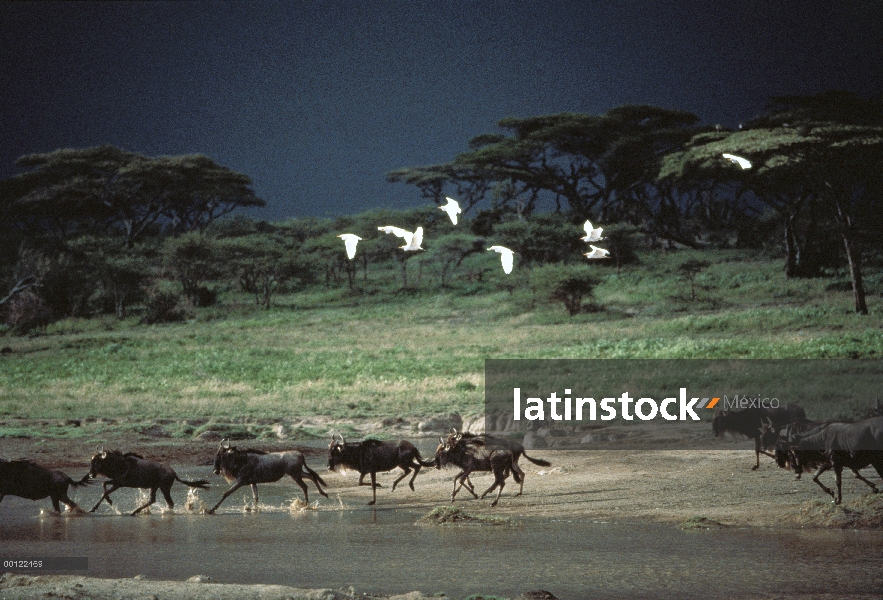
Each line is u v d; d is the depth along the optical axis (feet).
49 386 470.80
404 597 98.37
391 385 444.14
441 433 312.91
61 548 133.28
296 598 98.07
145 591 101.30
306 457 262.67
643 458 221.87
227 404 399.24
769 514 147.74
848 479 174.70
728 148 635.25
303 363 545.85
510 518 154.20
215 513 170.50
